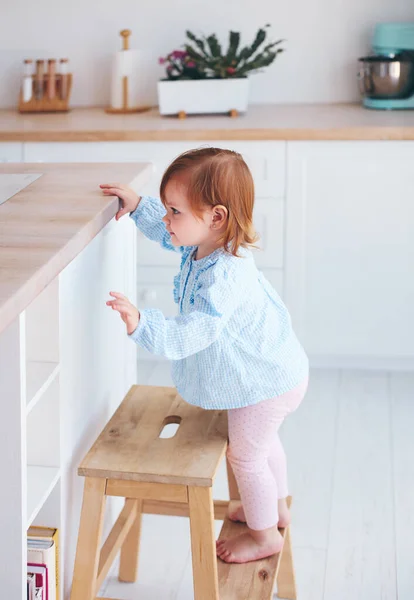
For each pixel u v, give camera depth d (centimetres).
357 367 334
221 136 304
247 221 166
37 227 156
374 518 233
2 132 309
